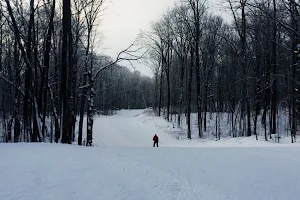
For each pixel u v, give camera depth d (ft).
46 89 69.10
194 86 187.32
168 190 22.47
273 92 101.81
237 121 134.21
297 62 80.23
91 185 22.61
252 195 21.90
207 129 136.56
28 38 60.95
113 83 274.98
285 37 99.30
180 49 151.33
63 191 20.98
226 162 32.86
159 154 37.29
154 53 185.57
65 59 53.67
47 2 65.62
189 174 27.17
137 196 20.88
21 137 83.30
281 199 21.18
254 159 34.76
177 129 142.20
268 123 121.80
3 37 96.53
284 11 82.84
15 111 85.25
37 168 26.16
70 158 30.83
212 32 138.72
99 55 92.84
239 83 128.77
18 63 82.43
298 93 80.53
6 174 24.03
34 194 20.13
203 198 21.01
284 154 38.60
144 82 363.56
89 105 78.18
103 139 127.65
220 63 164.04
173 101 201.46
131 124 176.04
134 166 29.30
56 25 83.05
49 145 41.34
